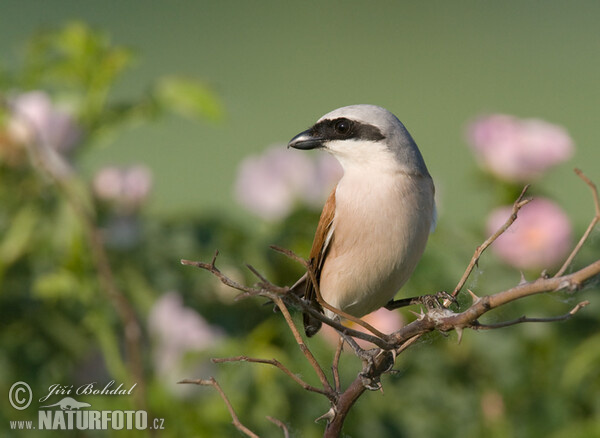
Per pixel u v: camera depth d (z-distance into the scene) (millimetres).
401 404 8523
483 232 9250
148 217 9250
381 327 8695
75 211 8336
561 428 8422
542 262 8711
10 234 8602
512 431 8445
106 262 8047
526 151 9281
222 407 8148
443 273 8836
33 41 9000
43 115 8648
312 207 9492
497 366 8555
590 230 5219
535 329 8586
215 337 8547
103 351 8469
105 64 9023
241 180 9547
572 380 8383
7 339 8500
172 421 8148
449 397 8570
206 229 9102
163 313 8500
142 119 8969
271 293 5234
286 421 8219
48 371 8531
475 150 9516
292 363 8383
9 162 8648
